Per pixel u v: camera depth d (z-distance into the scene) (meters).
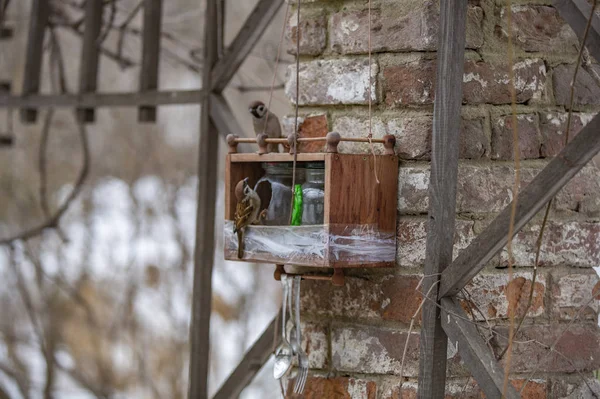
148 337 11.29
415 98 3.35
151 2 5.70
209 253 4.69
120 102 5.87
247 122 10.09
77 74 12.48
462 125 3.34
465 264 3.08
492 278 3.37
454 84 3.19
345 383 3.51
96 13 6.29
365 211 3.28
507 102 3.43
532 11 3.49
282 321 3.73
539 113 3.48
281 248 3.32
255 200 3.39
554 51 3.52
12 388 11.29
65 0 6.98
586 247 3.53
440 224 3.18
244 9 10.59
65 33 12.46
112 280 11.82
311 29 3.65
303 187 3.36
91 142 12.86
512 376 3.37
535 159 3.47
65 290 11.00
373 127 3.47
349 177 3.23
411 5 3.37
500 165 3.41
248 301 10.82
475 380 3.12
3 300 11.74
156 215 12.03
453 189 3.20
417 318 3.33
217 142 4.78
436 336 3.20
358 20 3.51
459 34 3.19
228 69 4.67
